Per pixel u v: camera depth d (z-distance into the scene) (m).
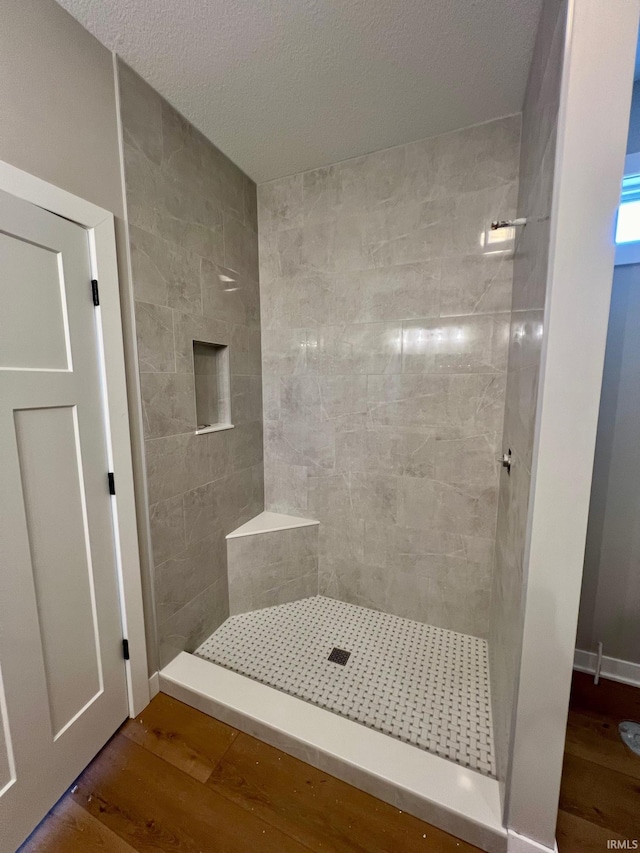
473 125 1.55
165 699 1.51
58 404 1.09
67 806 1.12
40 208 1.01
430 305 1.72
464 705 1.45
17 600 0.99
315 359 2.03
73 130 1.10
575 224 0.72
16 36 0.95
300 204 1.95
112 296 1.25
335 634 1.87
